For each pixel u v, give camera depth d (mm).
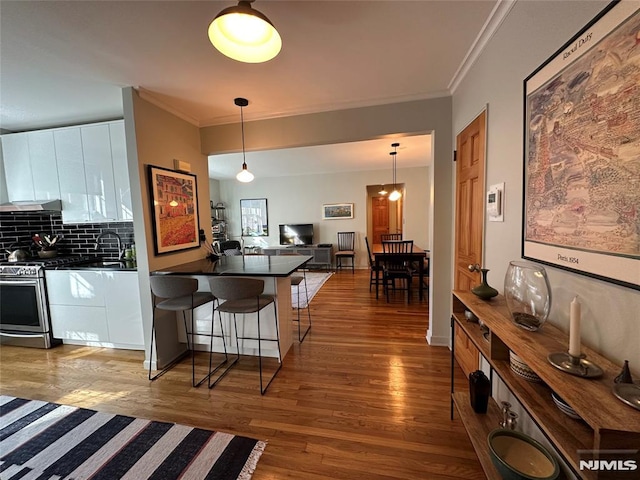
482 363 1916
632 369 783
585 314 961
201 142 3068
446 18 1538
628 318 794
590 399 699
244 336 2592
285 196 7398
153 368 2434
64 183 2783
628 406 667
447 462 1451
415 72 2135
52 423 1784
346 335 3072
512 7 1401
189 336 2715
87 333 2797
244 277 2193
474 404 1530
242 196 7641
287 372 2344
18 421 1808
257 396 2033
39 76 2027
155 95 2383
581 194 933
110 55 1797
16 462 1496
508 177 1470
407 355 2590
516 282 1154
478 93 1861
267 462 1476
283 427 1721
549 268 1146
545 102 1113
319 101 2598
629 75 749
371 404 1914
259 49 1310
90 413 1876
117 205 2664
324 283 5566
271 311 2512
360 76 2168
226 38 1259
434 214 2645
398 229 8555
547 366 850
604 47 825
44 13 1399
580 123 927
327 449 1548
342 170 6898
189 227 2885
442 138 2533
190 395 2064
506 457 1187
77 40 1636
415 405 1895
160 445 1592
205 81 2172
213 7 1401
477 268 1607
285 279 2664
